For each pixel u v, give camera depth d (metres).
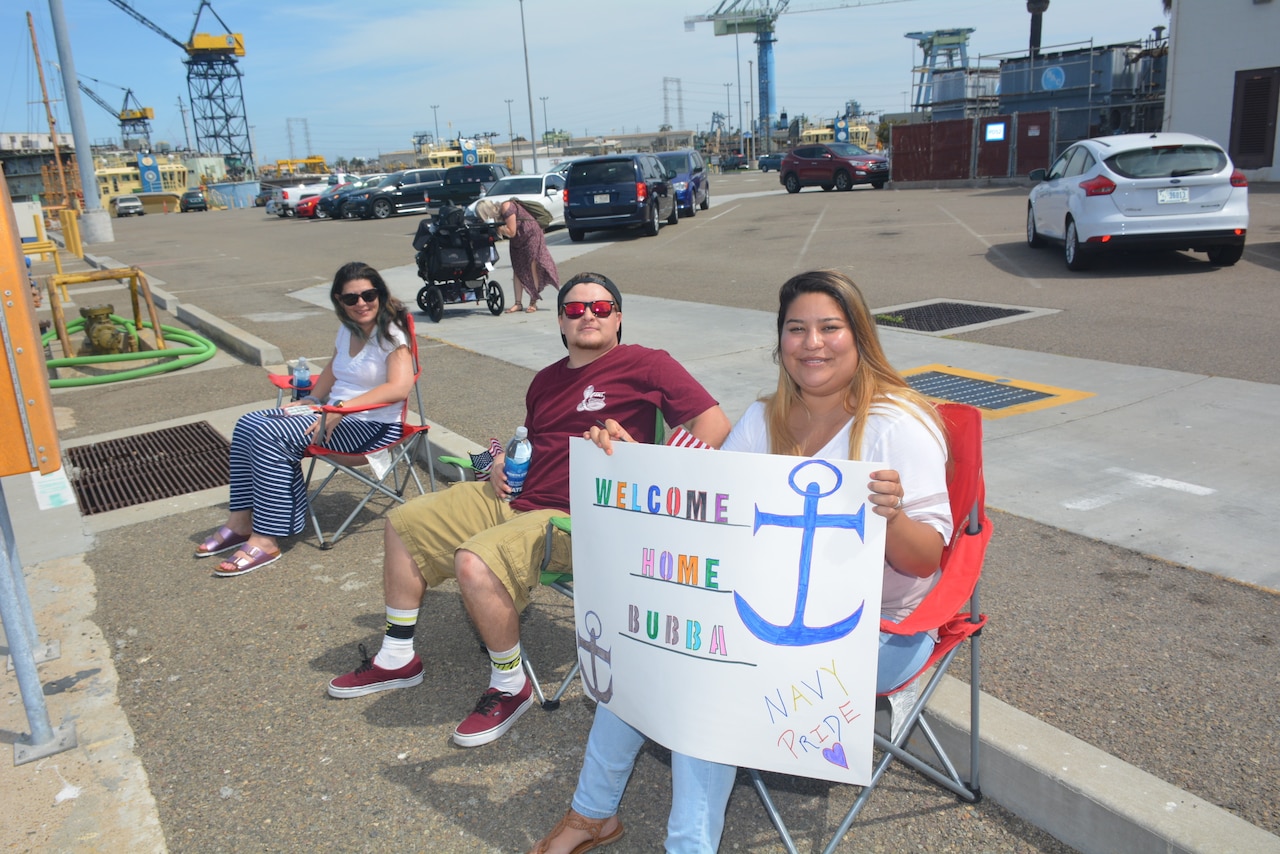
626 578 2.37
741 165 72.12
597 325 3.15
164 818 2.74
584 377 3.22
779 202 26.28
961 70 31.06
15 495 5.50
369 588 4.19
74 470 5.95
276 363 9.02
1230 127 21.39
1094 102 28.64
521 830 2.66
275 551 4.50
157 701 3.35
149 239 29.55
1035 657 3.22
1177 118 22.42
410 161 140.50
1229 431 5.25
